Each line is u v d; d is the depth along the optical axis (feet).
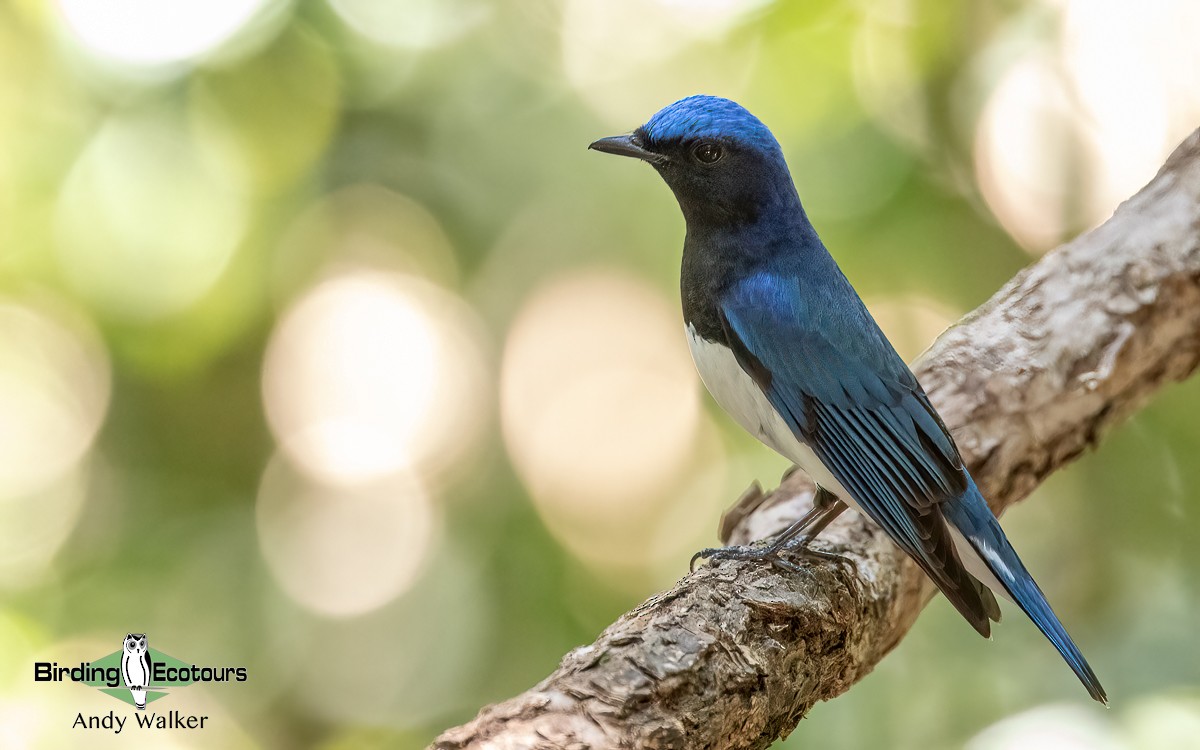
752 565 23.68
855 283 40.91
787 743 36.94
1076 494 40.34
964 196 40.11
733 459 47.44
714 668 20.25
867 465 26.30
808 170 40.29
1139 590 38.55
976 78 40.27
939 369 28.71
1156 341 28.32
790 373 27.02
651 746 19.08
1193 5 40.57
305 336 45.32
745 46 40.86
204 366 42.19
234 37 40.73
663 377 48.21
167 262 40.88
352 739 42.45
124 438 43.27
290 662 43.14
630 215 46.29
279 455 45.11
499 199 45.73
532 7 45.47
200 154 41.60
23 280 39.99
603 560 45.68
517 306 47.29
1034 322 28.86
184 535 42.75
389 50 43.47
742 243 27.96
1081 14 40.73
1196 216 28.53
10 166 39.99
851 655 23.85
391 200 45.11
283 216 42.60
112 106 40.57
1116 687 34.19
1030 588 25.32
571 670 19.84
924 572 26.55
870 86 40.32
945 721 36.65
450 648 43.57
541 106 45.73
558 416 47.93
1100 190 41.73
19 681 37.37
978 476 27.63
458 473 46.98
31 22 39.65
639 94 45.68
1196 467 39.47
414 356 46.96
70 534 42.68
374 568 45.55
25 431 42.80
